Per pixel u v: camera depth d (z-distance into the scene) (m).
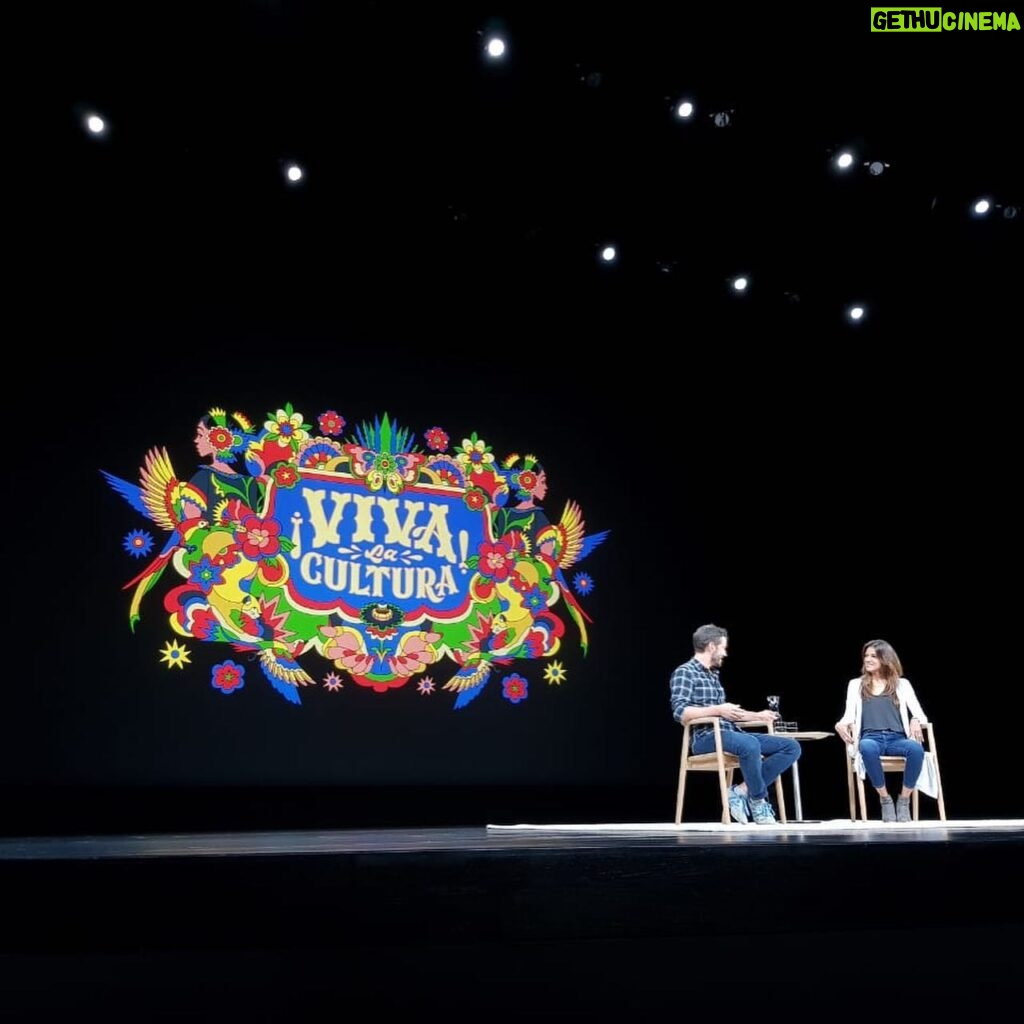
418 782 6.51
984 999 3.23
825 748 7.45
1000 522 8.12
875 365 8.05
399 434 6.79
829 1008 3.11
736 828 4.52
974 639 7.90
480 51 5.79
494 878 2.85
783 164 6.67
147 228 6.43
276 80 5.90
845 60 6.04
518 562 6.93
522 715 6.80
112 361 6.25
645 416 7.41
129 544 6.14
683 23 5.77
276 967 2.83
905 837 3.49
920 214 7.08
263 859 2.74
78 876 2.65
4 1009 2.67
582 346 7.34
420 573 6.71
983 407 8.15
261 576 6.38
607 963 3.01
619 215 6.98
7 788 5.73
